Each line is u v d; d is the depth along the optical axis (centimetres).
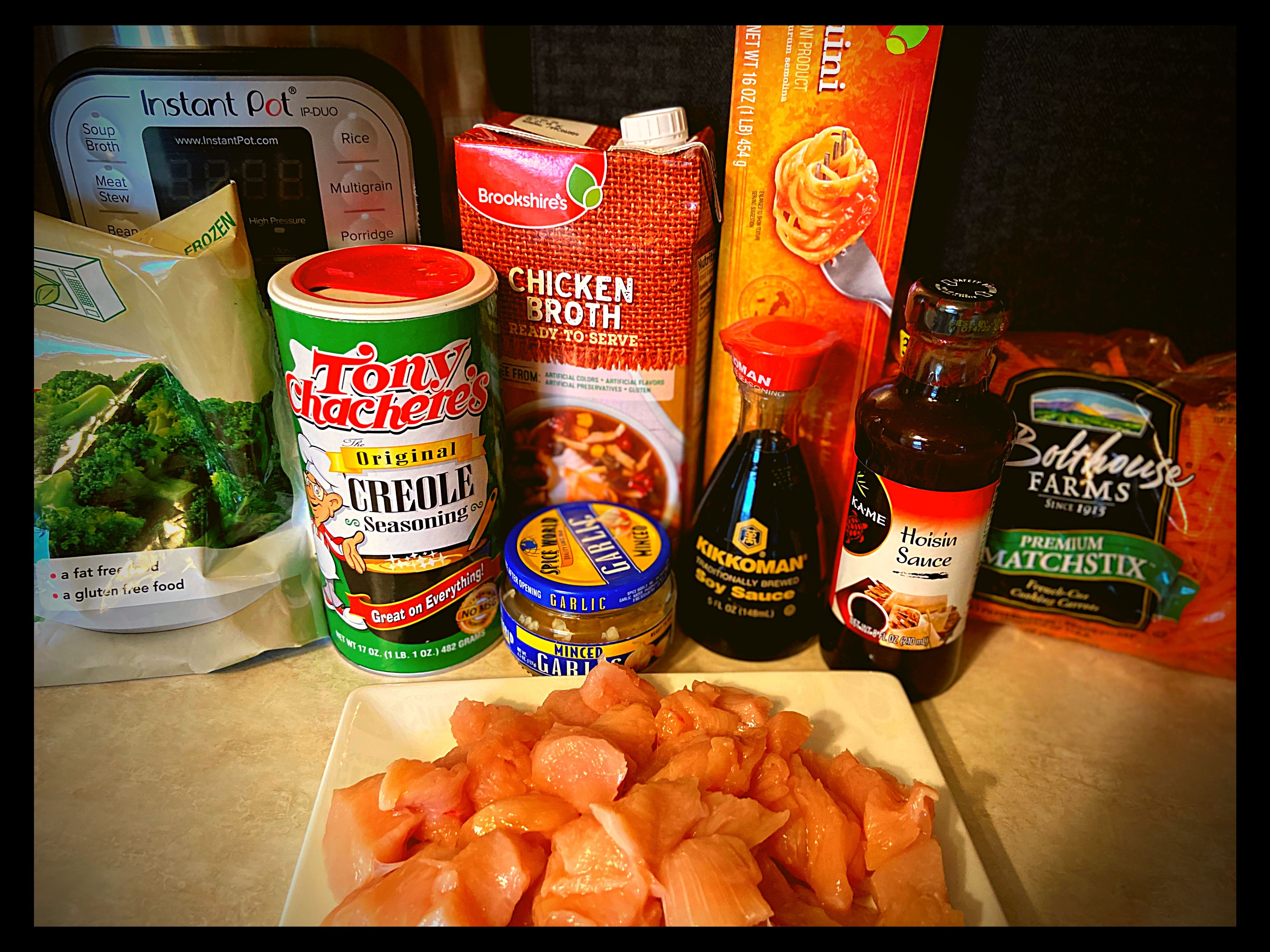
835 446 86
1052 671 84
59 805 68
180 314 71
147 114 74
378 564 74
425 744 72
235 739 75
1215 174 77
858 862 63
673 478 87
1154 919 62
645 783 63
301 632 83
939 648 76
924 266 86
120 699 79
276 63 74
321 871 62
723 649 83
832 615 80
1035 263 84
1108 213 80
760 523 77
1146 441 79
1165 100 75
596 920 55
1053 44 74
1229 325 82
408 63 77
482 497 76
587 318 79
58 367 72
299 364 67
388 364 66
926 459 67
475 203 76
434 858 59
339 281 70
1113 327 85
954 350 69
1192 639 83
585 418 85
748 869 56
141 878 63
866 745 72
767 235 78
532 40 81
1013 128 78
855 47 71
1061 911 62
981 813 70
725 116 83
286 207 79
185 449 77
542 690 77
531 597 76
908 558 72
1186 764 74
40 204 77
